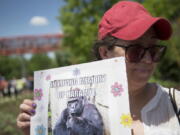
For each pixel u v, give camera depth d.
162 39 1.48
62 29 11.73
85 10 11.25
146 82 1.44
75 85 1.37
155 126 1.44
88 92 1.32
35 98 1.49
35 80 1.50
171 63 11.23
